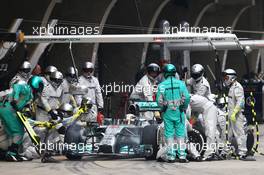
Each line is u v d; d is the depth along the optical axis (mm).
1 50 55562
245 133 49031
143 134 47531
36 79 49031
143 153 47312
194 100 48281
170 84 46312
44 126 47906
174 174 40062
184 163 45969
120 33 96812
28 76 49469
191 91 50188
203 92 49281
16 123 47219
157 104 47281
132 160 48344
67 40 55031
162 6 95562
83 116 49969
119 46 94375
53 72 51281
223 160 48188
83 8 82250
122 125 48719
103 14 81812
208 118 48188
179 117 46344
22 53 65750
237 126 48375
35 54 64438
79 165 45188
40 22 73625
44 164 45781
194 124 49812
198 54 115688
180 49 80062
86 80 55312
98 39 54625
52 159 47000
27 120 46938
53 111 48281
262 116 84125
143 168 43188
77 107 51938
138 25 96000
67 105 48719
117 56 94500
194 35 53531
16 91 46781
